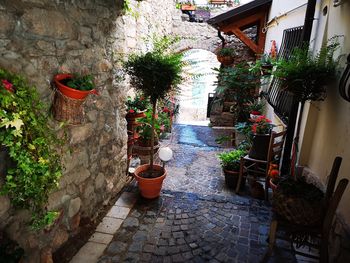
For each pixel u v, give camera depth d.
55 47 1.82
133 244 2.28
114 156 2.96
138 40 4.24
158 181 2.94
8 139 1.32
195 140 5.59
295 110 2.87
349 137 1.94
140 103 3.69
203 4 8.29
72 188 2.17
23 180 1.43
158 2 5.63
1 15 1.39
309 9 2.69
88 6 2.21
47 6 1.71
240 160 3.20
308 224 1.77
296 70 2.27
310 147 2.77
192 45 7.50
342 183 1.63
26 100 1.42
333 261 1.94
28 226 1.69
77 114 1.86
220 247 2.29
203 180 3.63
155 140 3.75
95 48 2.38
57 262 2.01
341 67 2.16
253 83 5.19
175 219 2.68
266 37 5.61
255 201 3.08
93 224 2.52
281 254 2.22
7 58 1.45
